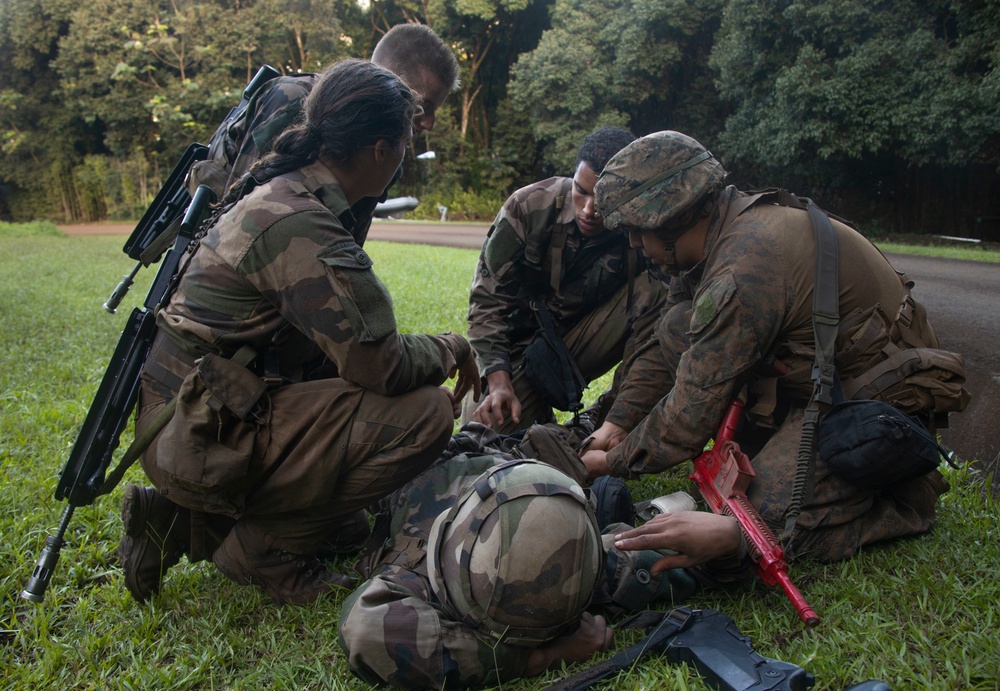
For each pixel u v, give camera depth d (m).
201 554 2.67
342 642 2.05
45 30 37.50
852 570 2.49
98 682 2.21
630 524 2.68
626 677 2.01
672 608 2.37
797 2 19.12
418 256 15.12
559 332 3.71
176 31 35.62
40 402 4.77
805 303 2.52
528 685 2.10
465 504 2.11
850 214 23.23
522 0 33.59
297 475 2.37
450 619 2.07
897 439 2.29
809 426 2.45
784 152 20.03
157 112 35.09
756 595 2.45
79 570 2.77
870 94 18.48
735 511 2.38
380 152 2.44
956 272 10.88
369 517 3.20
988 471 3.31
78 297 9.27
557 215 3.48
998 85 16.64
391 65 3.12
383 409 2.40
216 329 2.33
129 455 2.39
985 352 5.10
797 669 1.86
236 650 2.34
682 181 2.49
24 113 39.25
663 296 3.51
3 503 3.21
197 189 2.63
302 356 2.55
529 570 1.96
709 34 25.91
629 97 26.55
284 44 36.19
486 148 37.31
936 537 2.67
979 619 2.17
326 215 2.29
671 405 2.55
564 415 4.29
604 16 27.20
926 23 18.69
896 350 2.56
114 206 38.56
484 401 3.36
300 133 2.39
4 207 40.59
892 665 2.00
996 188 21.08
